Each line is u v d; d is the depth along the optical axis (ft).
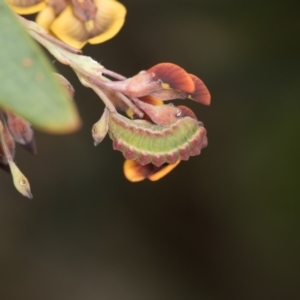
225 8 0.76
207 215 0.97
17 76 0.32
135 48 0.89
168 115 0.42
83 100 0.93
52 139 0.98
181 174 0.96
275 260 0.84
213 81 0.79
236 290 0.99
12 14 0.32
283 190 0.73
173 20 0.83
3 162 0.44
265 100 0.75
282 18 0.74
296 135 0.73
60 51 0.41
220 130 0.83
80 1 0.42
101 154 0.98
